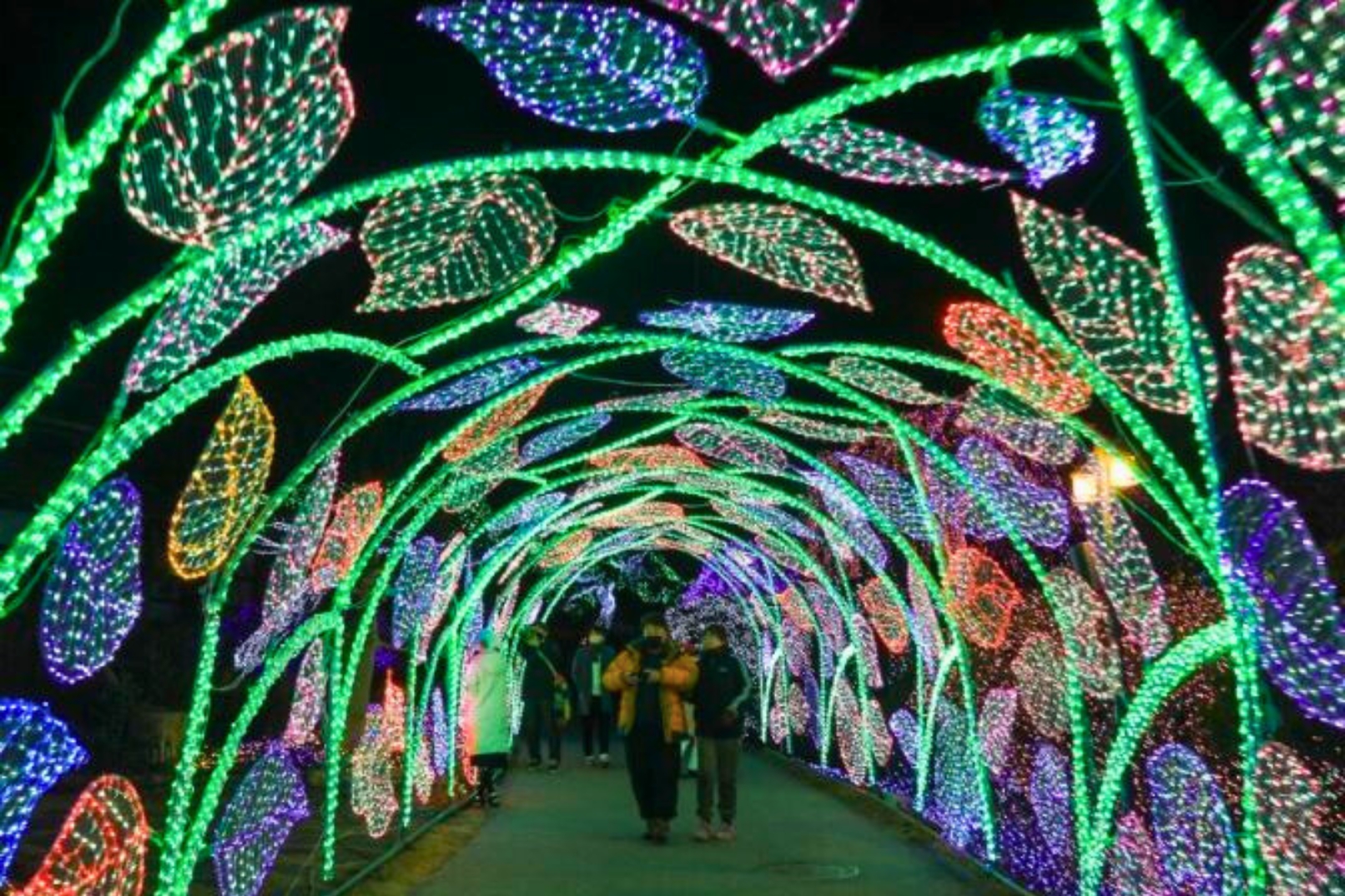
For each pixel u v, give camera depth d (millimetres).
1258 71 3143
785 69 3432
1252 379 4105
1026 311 5523
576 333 7410
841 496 11727
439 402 8062
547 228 4953
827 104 4129
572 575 22906
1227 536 4344
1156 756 6270
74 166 3268
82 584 4293
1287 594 4406
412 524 9992
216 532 5367
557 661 18672
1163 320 4988
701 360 8375
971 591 9547
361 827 11422
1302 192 3268
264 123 3527
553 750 18016
